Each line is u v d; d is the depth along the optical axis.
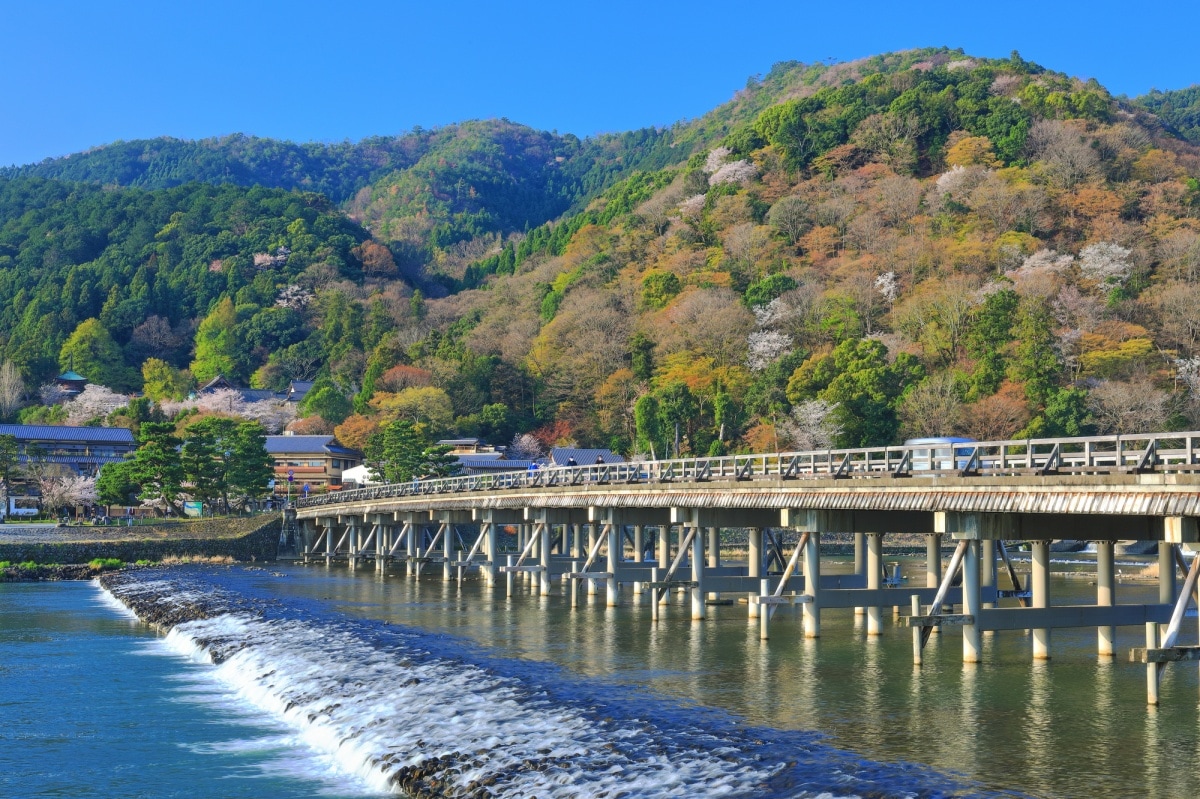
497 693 26.73
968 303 115.81
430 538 94.00
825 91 190.12
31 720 30.02
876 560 38.25
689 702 25.27
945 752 20.42
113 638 45.28
